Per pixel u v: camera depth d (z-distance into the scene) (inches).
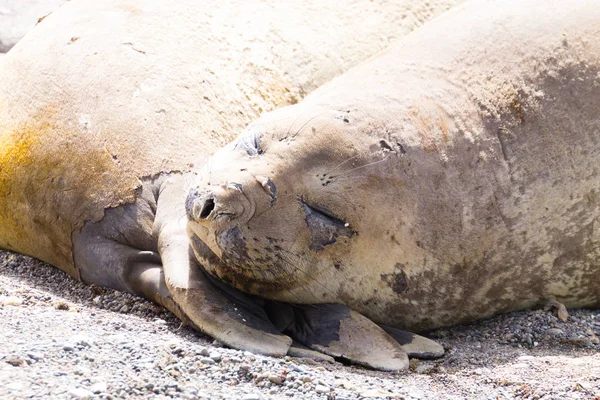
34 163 1112.8
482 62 991.6
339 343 927.7
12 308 928.9
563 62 981.2
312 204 932.0
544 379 855.1
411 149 942.4
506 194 952.9
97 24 1178.0
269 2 1243.8
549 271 982.4
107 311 999.6
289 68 1200.8
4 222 1167.0
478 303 989.2
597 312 1021.2
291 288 962.7
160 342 850.1
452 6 1289.4
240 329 919.7
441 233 947.3
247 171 928.3
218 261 949.2
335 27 1238.9
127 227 1056.8
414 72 994.7
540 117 962.7
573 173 960.9
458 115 962.1
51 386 724.0
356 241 940.6
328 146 936.3
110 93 1104.2
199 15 1203.2
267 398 766.5
